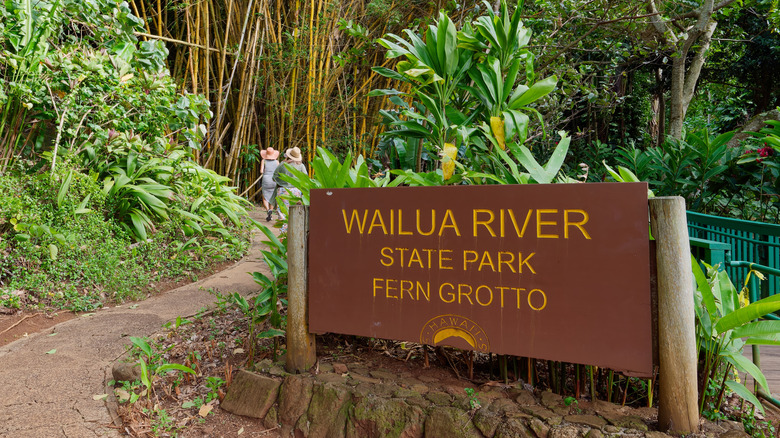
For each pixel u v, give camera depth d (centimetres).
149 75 636
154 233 565
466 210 202
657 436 170
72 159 538
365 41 776
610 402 201
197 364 277
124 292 443
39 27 525
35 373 292
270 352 284
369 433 207
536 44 695
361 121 1132
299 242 238
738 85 1506
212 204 666
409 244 214
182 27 919
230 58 1005
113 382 276
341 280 228
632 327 175
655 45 841
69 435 228
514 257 193
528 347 191
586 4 672
